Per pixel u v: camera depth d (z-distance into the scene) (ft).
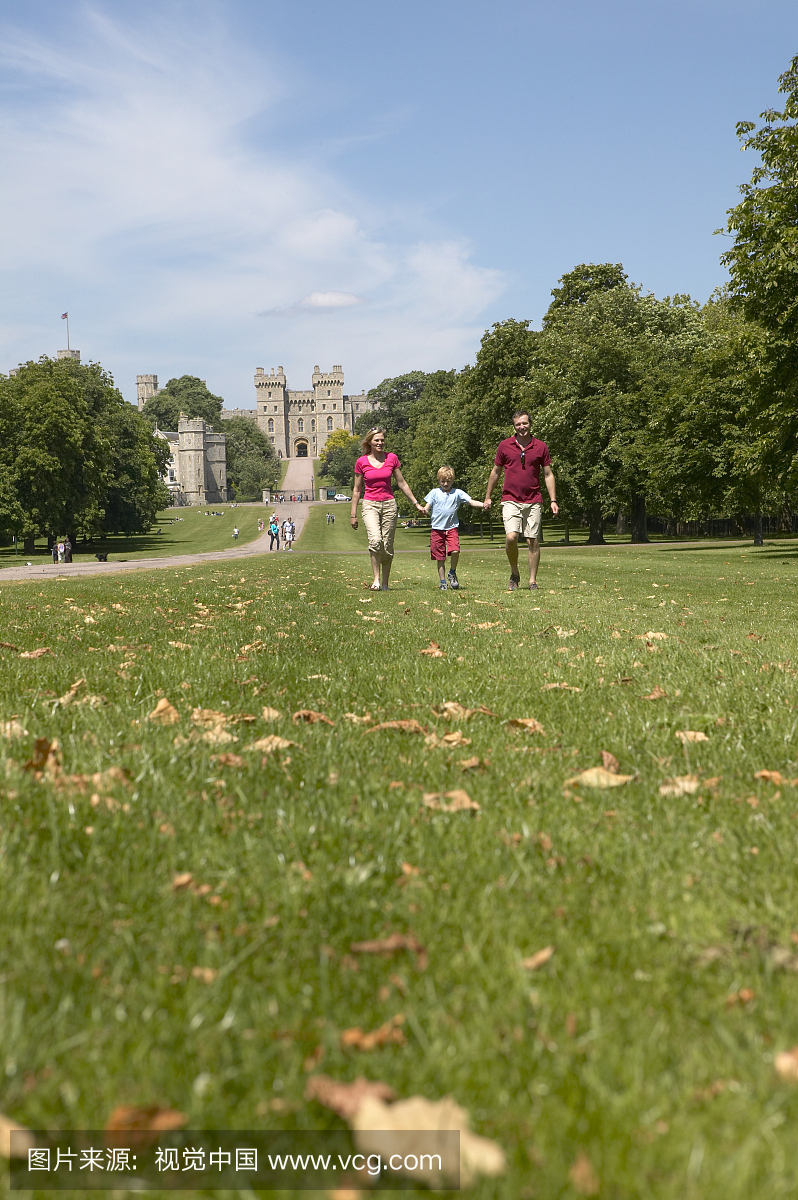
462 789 8.55
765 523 189.57
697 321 148.77
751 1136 3.66
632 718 11.96
